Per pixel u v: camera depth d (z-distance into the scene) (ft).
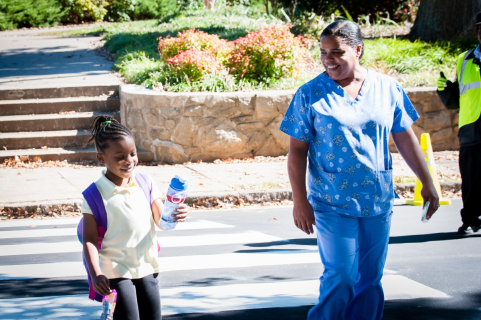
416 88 37.47
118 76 43.93
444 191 28.99
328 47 10.36
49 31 78.59
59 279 16.33
